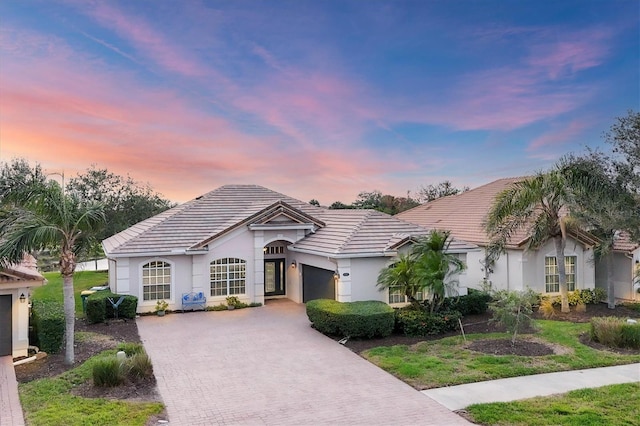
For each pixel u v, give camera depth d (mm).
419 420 9367
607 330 14820
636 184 20016
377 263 20266
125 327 18859
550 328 17297
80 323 19531
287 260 26094
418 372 12375
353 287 19766
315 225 25031
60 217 12859
